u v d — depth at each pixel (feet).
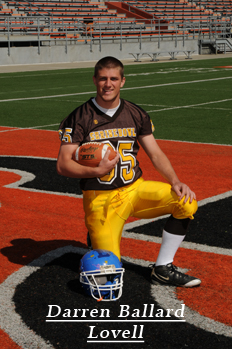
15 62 97.09
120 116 11.57
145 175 22.30
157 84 64.13
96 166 10.94
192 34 135.85
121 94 54.08
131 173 11.64
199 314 10.28
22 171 23.21
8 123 37.14
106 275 10.70
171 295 11.12
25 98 51.55
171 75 76.79
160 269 11.48
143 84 64.28
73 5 120.16
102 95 11.23
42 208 17.78
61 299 10.93
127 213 11.64
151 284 11.68
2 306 10.64
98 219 11.51
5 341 9.34
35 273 12.29
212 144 28.73
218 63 101.50
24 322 10.01
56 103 47.47
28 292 11.28
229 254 13.39
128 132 11.59
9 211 17.44
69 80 69.92
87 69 87.97
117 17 123.54
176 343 9.27
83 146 11.10
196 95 52.70
